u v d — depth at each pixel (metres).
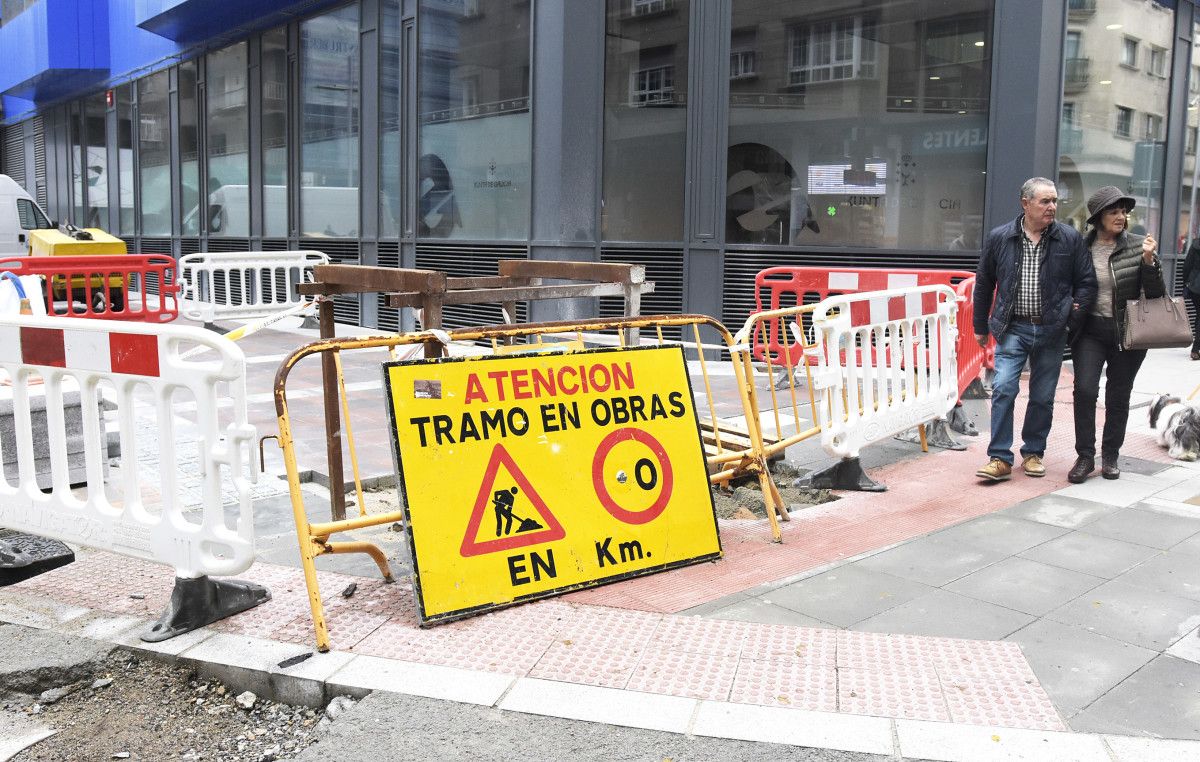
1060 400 9.15
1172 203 13.60
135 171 22.28
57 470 4.35
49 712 3.52
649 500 4.59
